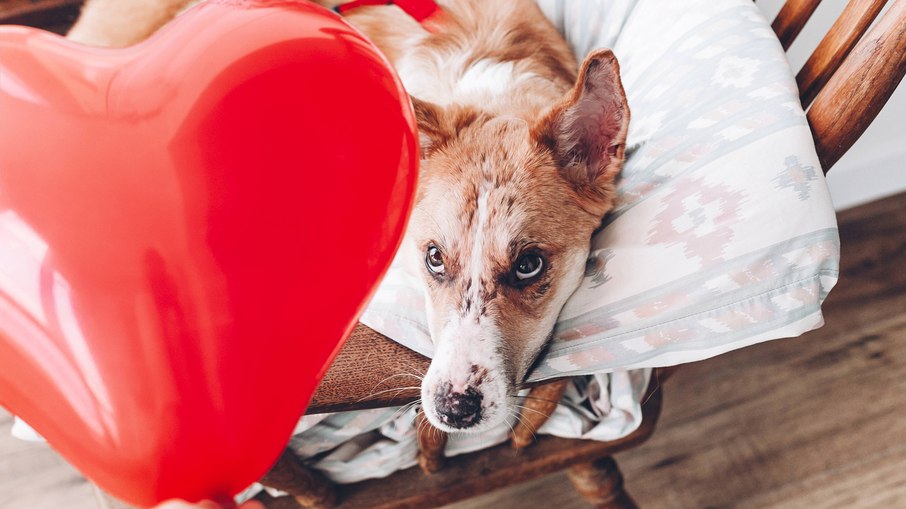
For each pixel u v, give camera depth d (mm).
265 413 534
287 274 508
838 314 1831
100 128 490
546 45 1276
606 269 876
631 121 990
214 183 490
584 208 957
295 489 1012
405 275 1000
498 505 1575
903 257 1914
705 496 1581
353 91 528
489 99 1130
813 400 1696
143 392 497
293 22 532
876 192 1981
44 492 1590
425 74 1235
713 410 1692
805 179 768
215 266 490
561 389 996
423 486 1112
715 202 792
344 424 1047
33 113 491
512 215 935
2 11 1578
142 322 484
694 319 796
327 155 513
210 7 546
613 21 1177
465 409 855
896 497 1552
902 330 1796
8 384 521
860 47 736
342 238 526
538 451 1113
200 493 546
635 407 1042
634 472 1617
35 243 473
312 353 546
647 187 876
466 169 971
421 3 1344
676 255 806
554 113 924
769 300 773
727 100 841
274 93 502
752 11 931
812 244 761
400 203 567
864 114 753
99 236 476
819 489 1575
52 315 482
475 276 929
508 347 902
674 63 951
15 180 476
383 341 888
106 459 524
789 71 833
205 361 500
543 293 937
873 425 1655
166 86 503
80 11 1623
